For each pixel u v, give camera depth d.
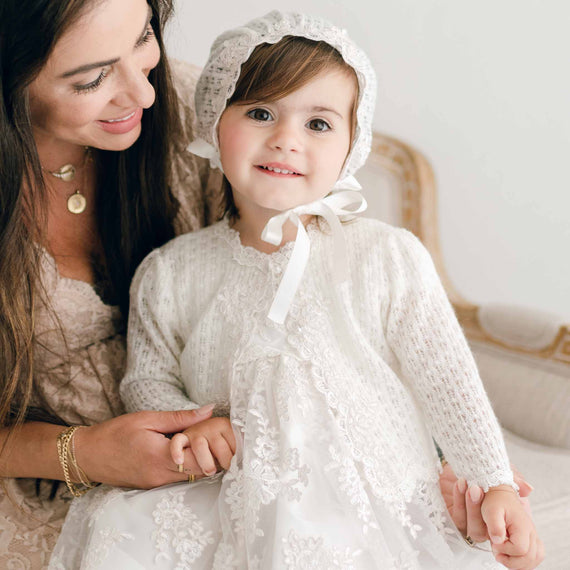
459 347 1.04
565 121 2.15
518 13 2.09
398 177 1.82
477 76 2.14
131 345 1.16
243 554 0.91
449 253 2.23
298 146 1.00
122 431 1.00
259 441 0.96
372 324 1.06
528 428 1.46
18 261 1.04
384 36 2.05
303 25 1.03
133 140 1.06
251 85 1.02
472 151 2.19
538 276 2.26
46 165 1.16
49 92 0.95
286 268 1.02
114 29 0.90
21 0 0.87
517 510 0.93
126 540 0.93
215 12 1.83
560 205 2.21
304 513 0.91
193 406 1.07
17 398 1.11
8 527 1.03
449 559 0.94
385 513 0.94
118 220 1.22
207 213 1.40
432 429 1.04
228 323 1.07
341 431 0.96
